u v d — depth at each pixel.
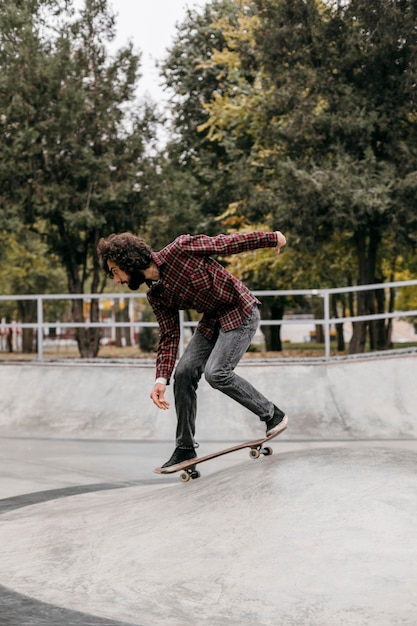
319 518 3.85
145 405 11.68
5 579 3.93
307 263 21.64
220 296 4.81
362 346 20.22
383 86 19.02
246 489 4.31
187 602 3.41
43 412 11.80
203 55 26.36
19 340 54.28
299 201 18.23
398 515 3.77
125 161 21.38
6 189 20.44
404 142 19.02
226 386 4.88
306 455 4.65
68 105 20.11
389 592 3.26
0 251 24.53
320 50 18.98
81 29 21.00
